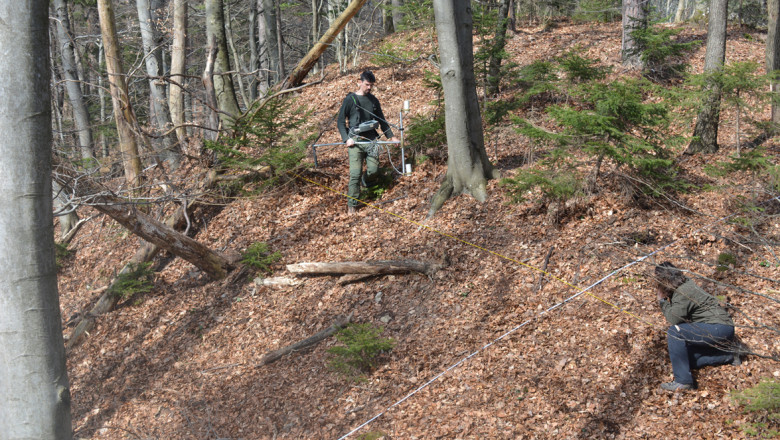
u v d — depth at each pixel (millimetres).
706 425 3838
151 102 12234
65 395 2156
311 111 8719
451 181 7492
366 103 7637
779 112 7590
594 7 14773
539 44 13102
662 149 6176
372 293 6398
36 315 2059
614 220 6246
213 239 8219
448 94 7207
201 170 8891
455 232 6859
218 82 11000
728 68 6617
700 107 6883
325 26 24484
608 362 4621
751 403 3600
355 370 5340
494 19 8766
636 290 5266
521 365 4844
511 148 8500
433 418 4570
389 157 8227
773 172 5730
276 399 5434
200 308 7195
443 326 5582
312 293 6727
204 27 18844
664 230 5957
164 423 5645
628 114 5840
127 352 6926
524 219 6707
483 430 4316
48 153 2102
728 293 4949
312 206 8164
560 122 6051
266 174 8555
